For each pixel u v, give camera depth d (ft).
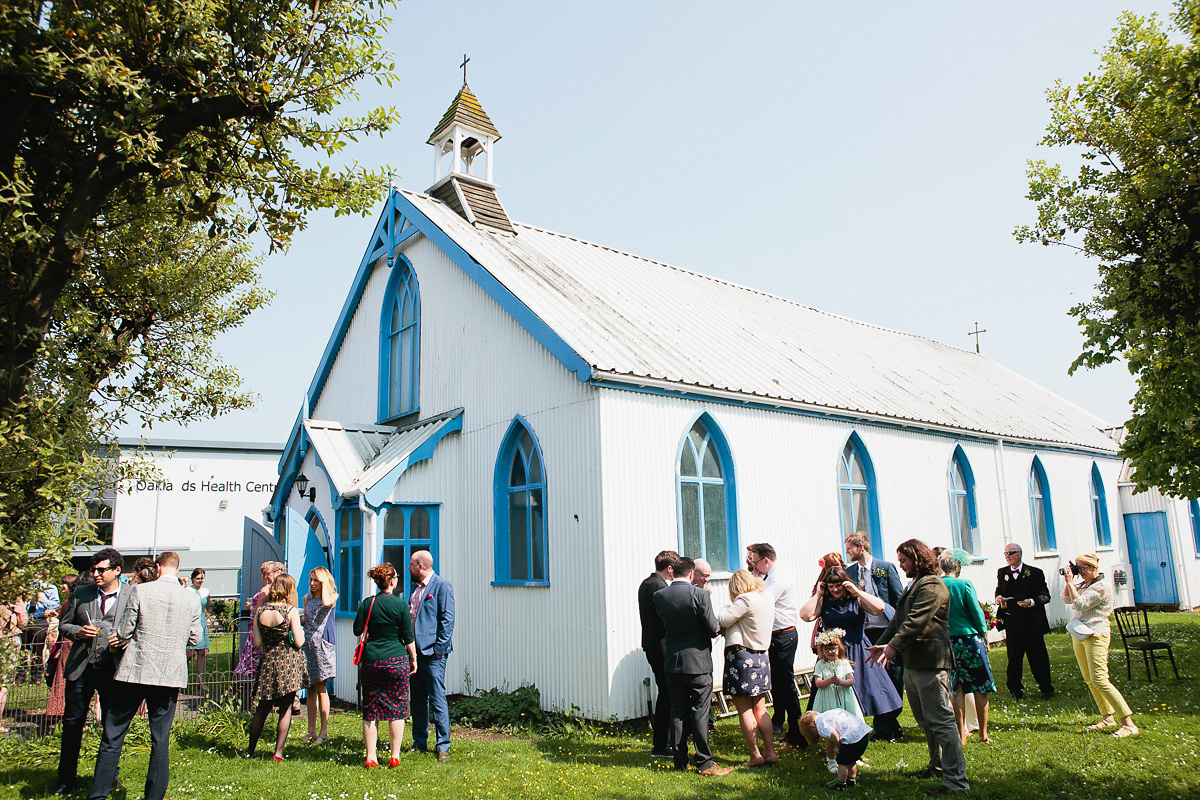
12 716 33.09
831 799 21.88
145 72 25.09
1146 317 32.48
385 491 38.24
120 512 80.69
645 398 35.73
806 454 44.50
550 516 35.47
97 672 24.03
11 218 22.79
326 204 29.94
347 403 55.93
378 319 52.49
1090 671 28.76
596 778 24.31
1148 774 22.91
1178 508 82.07
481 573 39.27
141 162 25.25
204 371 47.78
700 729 24.94
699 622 25.57
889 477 51.08
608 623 31.76
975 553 58.70
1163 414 32.22
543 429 36.45
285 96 27.43
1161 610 80.33
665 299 51.47
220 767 26.13
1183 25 33.30
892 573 29.89
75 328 34.88
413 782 24.22
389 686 26.25
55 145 24.79
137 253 41.37
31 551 23.65
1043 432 71.46
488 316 41.32
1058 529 70.23
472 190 53.26
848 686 24.07
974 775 23.43
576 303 41.65
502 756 27.30
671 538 35.37
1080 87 35.53
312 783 24.08
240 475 87.10
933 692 22.45
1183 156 32.30
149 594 22.84
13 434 22.34
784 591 29.78
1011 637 35.68
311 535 41.22
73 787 24.44
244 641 35.63
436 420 43.78
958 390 70.44
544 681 34.50
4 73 22.16
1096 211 34.63
